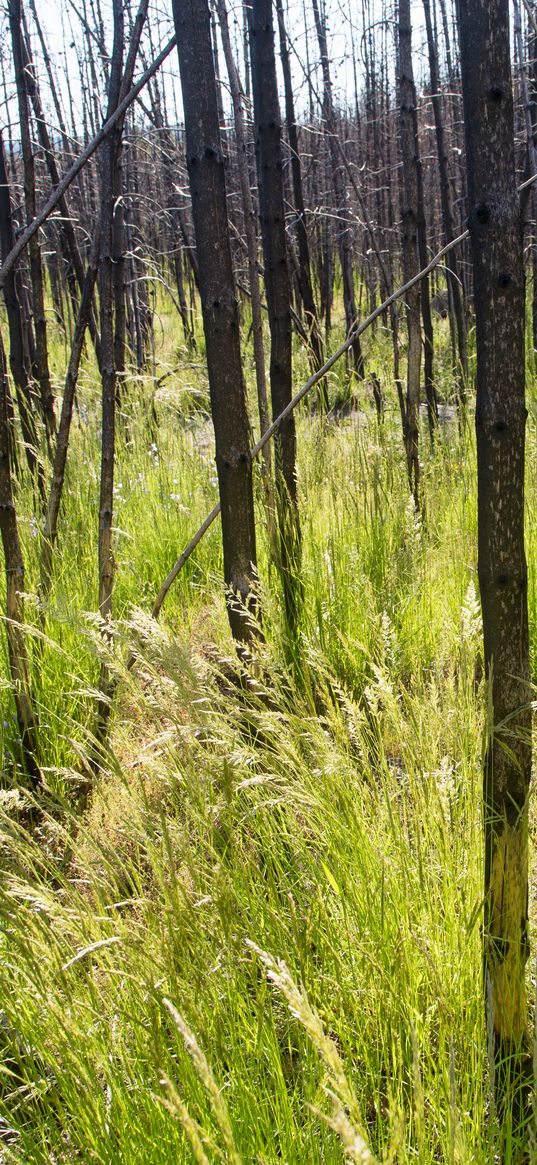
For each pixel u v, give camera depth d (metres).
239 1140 1.49
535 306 9.02
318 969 1.93
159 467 6.00
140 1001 1.60
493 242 1.44
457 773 2.15
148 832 1.94
